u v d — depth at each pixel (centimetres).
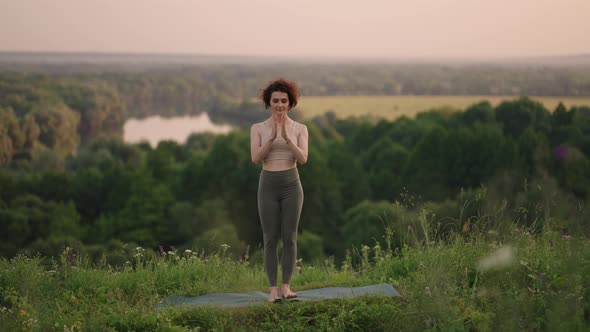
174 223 4653
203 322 496
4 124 7594
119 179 5372
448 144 4956
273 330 484
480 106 6338
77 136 10356
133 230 4716
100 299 596
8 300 584
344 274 739
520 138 4828
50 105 9806
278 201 550
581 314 426
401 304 511
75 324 490
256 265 817
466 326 447
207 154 5681
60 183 5456
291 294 544
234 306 528
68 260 694
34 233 4503
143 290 636
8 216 4422
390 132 6838
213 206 4600
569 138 5166
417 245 690
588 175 4281
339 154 5541
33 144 8062
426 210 725
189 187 5309
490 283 514
